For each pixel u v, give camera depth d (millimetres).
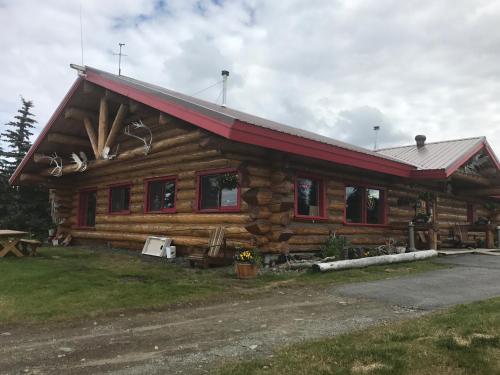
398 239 14172
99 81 12461
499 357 3932
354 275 9188
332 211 12094
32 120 25859
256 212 10039
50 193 19812
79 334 5105
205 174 11547
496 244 18781
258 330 5227
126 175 14781
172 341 4820
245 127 8742
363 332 4902
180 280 8469
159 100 10227
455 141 16859
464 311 5773
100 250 14266
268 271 9516
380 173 13594
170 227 12414
